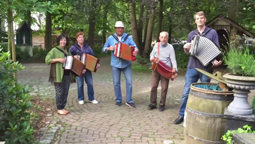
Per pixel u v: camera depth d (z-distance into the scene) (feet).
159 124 15.14
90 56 18.28
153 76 17.78
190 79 14.35
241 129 8.89
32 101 19.13
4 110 10.93
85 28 83.97
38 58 56.85
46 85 26.58
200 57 12.69
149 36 52.26
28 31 61.98
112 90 24.82
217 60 12.52
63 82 16.35
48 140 12.14
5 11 17.06
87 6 37.22
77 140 12.63
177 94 23.30
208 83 12.36
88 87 19.36
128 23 72.54
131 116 16.58
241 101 9.59
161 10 45.39
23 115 11.61
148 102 20.31
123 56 17.75
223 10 43.60
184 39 70.54
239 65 9.55
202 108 10.55
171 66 17.52
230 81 9.46
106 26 76.23
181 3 32.55
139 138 13.03
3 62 11.24
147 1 33.14
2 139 10.57
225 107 10.23
